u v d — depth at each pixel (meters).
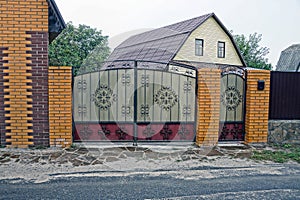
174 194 3.94
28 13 5.68
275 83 6.86
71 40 21.45
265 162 5.42
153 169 4.96
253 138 6.64
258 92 6.57
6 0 5.61
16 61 5.73
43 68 5.82
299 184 4.34
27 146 5.96
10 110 5.83
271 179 4.54
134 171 4.84
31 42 5.73
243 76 6.73
